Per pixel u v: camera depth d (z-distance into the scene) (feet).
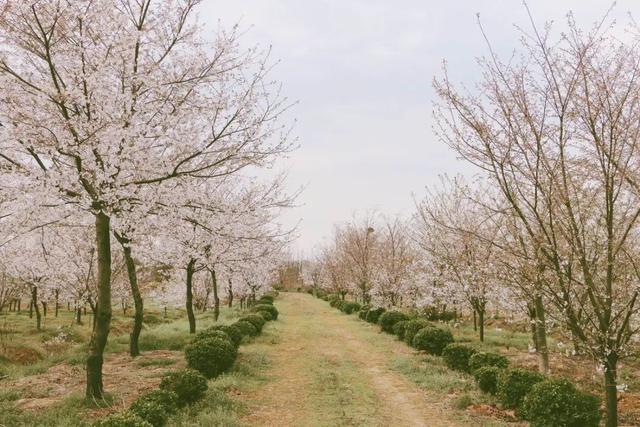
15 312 105.50
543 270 25.59
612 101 22.08
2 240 34.63
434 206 61.11
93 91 30.71
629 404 34.40
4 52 30.12
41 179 29.58
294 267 296.92
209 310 118.01
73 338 62.95
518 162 25.04
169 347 55.52
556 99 23.57
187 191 37.55
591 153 23.50
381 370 46.47
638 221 23.12
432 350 54.49
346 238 140.77
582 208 24.26
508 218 28.71
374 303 97.19
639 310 23.90
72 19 31.68
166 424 26.86
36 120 30.50
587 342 23.15
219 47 37.04
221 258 65.31
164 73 36.68
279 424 29.86
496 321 88.12
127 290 81.56
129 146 32.07
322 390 38.19
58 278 68.64
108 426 22.62
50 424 27.07
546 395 27.71
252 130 36.24
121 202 34.65
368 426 29.63
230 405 32.37
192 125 36.94
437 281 76.48
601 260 24.54
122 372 41.70
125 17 32.63
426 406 34.24
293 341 65.10
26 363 48.16
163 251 63.10
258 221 53.62
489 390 36.55
